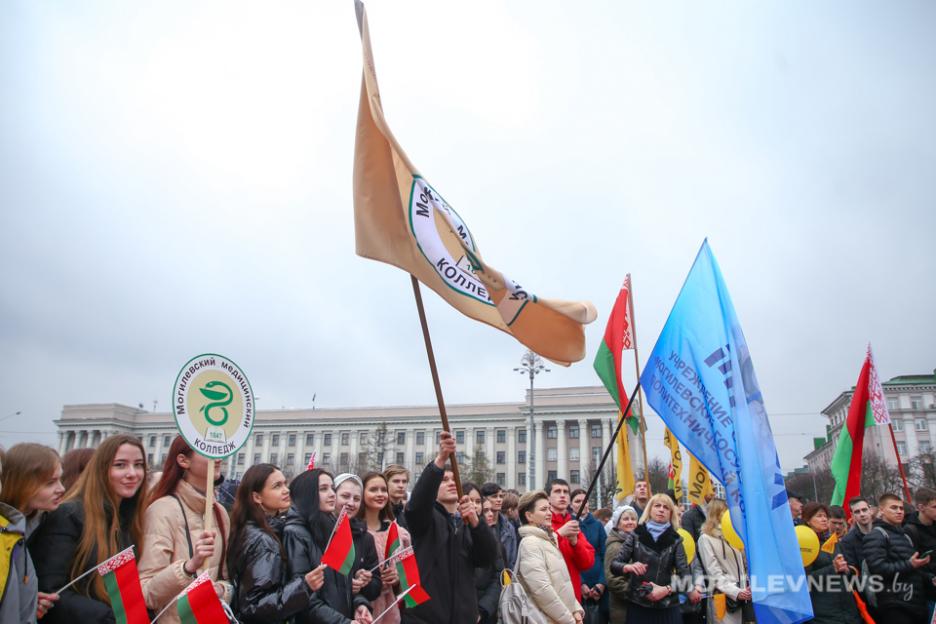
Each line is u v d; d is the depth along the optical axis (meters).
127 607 3.50
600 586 7.50
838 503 10.33
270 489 4.51
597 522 8.09
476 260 4.45
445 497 5.45
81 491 4.02
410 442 88.19
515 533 7.73
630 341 8.73
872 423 10.24
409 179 4.71
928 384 63.88
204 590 3.55
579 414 81.56
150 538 4.10
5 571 3.30
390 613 5.05
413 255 4.60
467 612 4.94
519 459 83.69
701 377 6.47
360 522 5.30
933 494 7.31
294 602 4.07
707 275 6.75
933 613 6.77
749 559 5.78
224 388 4.13
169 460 4.47
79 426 85.44
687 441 6.38
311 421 91.56
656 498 6.81
